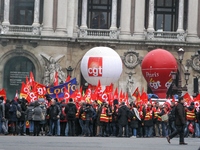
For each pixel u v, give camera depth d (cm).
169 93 9675
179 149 4691
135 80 9956
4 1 9925
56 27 9862
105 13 10381
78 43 9944
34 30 9838
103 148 4597
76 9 10062
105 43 9944
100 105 6619
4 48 9831
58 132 6297
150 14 10112
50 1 9862
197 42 10044
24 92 6725
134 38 10000
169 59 7744
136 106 6644
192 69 10056
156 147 4847
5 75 9881
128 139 5859
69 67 9331
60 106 6384
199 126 6619
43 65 9794
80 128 6581
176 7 10462
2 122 6234
